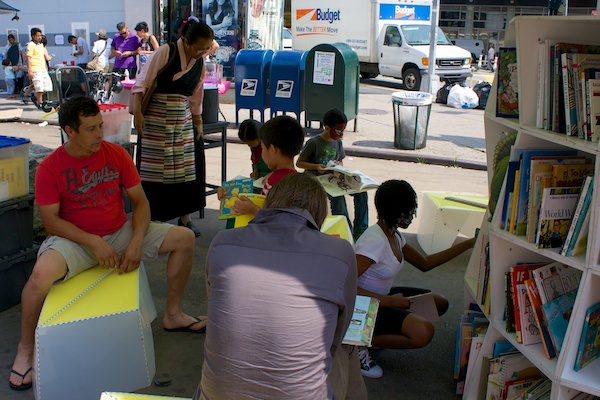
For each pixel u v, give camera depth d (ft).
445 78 55.62
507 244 9.39
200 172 17.40
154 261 16.10
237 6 49.65
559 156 8.73
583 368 8.23
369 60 58.70
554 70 8.40
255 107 33.86
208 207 20.93
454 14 91.30
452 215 16.61
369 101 47.57
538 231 8.38
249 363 6.34
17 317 12.73
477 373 9.82
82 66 48.93
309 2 61.36
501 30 89.97
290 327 6.34
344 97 31.68
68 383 9.84
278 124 11.22
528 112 9.03
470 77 60.34
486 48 86.94
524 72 8.87
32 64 41.60
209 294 6.97
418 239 18.24
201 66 15.84
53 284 10.58
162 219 16.62
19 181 12.87
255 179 15.39
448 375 11.27
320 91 31.83
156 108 15.62
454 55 55.21
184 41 15.24
